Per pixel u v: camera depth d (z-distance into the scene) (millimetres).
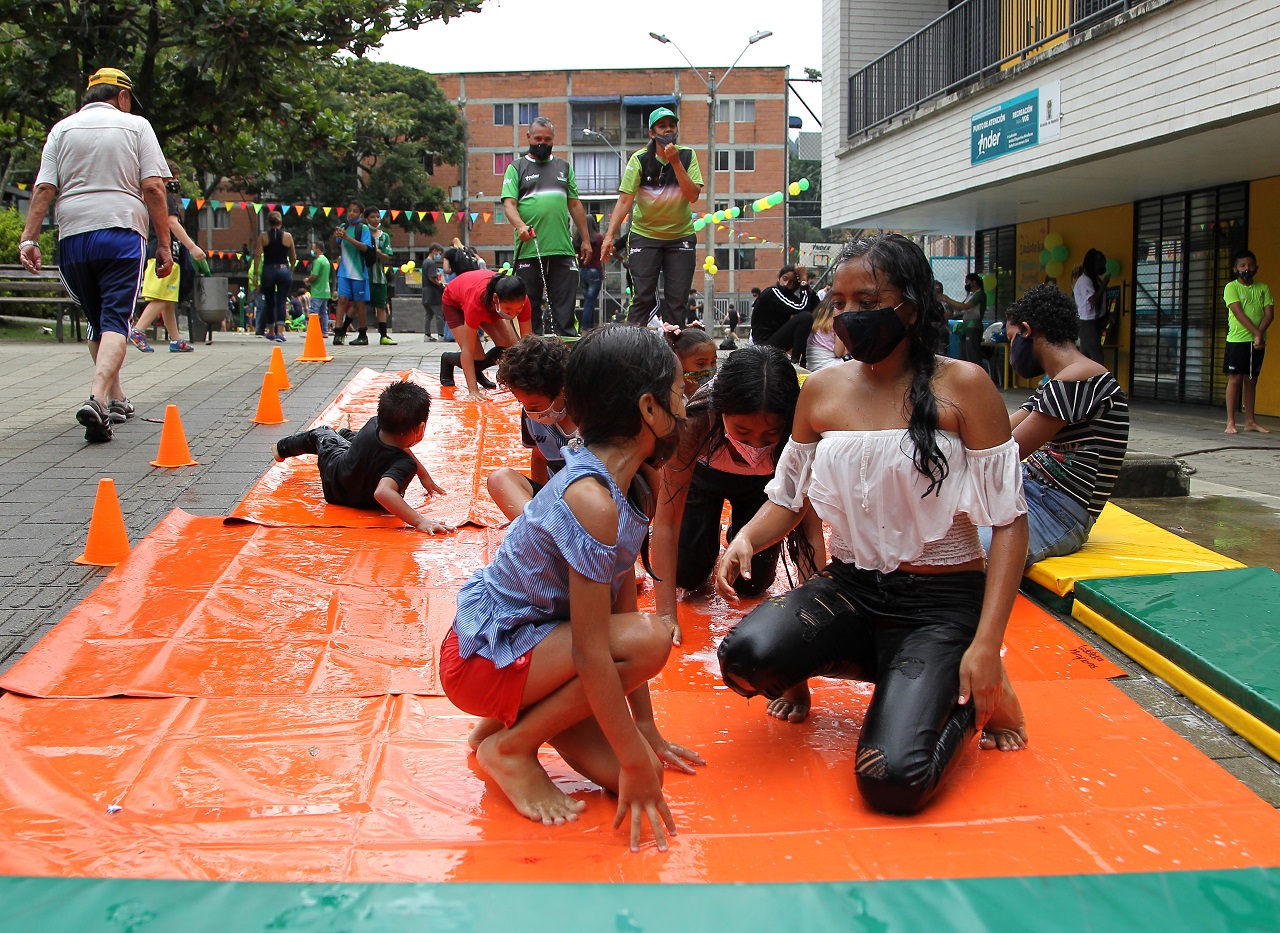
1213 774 2781
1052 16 11273
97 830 2449
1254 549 5059
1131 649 3611
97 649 3502
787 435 3543
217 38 12352
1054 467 4438
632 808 2424
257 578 4211
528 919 2100
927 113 13164
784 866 2342
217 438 6832
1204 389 12789
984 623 2691
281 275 14039
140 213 6703
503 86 50250
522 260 9133
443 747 2914
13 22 12609
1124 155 10078
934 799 2645
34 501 5297
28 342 12820
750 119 49656
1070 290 15203
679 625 3828
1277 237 11469
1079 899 2180
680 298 8586
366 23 12883
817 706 3295
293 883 2213
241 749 2865
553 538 2404
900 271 2748
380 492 5004
